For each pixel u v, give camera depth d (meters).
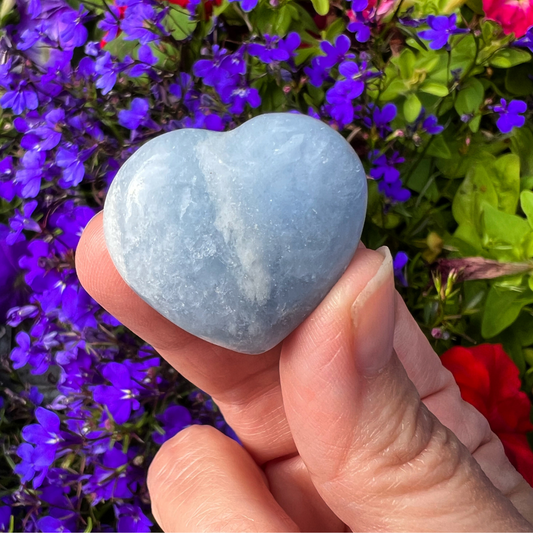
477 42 0.15
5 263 0.16
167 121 0.15
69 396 0.15
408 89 0.16
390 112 0.15
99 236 0.12
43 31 0.15
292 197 0.10
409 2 0.15
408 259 0.16
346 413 0.10
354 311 0.10
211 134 0.10
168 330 0.12
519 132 0.16
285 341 0.11
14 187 0.15
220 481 0.12
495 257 0.16
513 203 0.16
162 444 0.14
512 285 0.15
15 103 0.15
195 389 0.15
